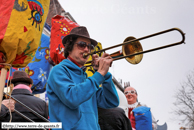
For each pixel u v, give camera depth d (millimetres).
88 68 4258
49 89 2373
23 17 2262
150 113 5012
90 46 2754
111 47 2594
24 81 3172
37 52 5113
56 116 2254
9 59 2201
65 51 2746
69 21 4727
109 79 2615
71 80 2305
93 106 2572
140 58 2734
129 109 6223
